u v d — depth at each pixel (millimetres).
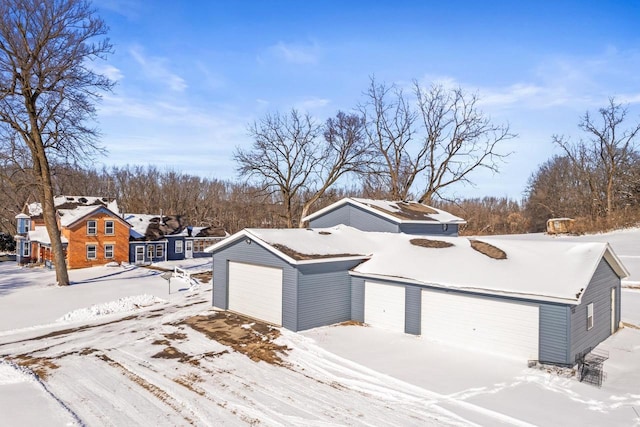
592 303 12438
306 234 17297
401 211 23344
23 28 21734
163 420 7973
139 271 30828
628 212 43188
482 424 7754
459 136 34938
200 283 25547
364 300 15344
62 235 33500
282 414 8227
